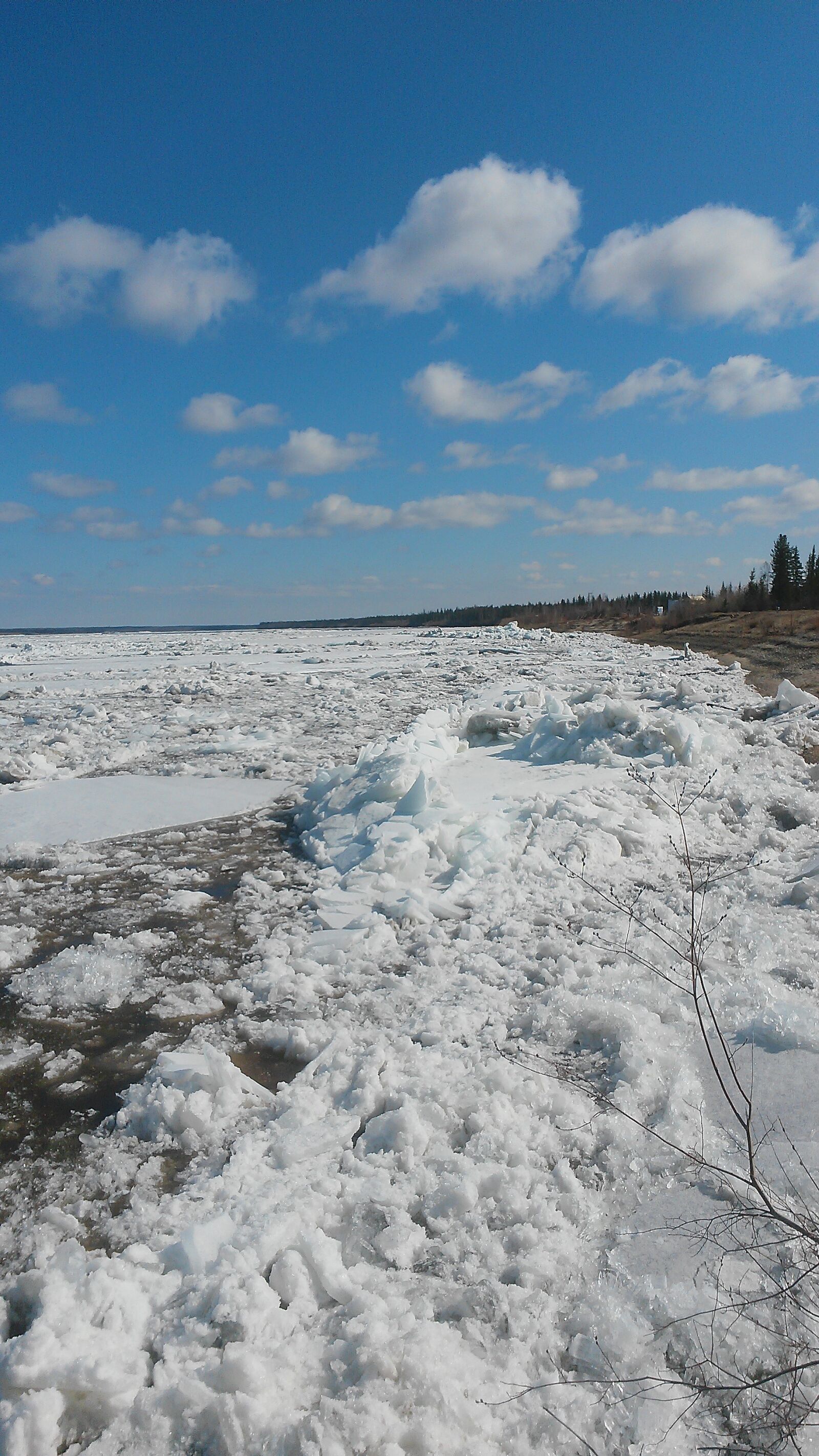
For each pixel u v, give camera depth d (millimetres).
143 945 5887
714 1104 3582
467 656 34250
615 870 6883
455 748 11984
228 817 9602
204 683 23547
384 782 8562
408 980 5113
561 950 5262
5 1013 4980
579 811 7859
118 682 25562
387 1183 3223
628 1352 2436
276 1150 3465
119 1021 4863
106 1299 2658
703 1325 2469
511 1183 3172
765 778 9375
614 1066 3947
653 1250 2814
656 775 9383
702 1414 2236
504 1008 4633
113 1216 3238
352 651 40250
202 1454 2242
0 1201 3363
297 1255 2822
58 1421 2352
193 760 12750
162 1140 3689
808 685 18844
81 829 9148
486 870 6867
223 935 6082
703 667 24375
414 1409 2273
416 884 6848
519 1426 2248
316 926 6168
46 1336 2475
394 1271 2816
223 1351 2488
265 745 13625
